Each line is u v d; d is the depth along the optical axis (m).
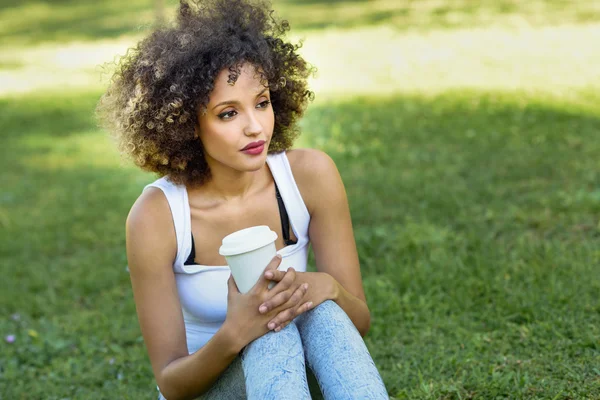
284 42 2.41
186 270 2.38
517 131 6.72
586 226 4.42
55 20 18.45
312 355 2.11
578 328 3.22
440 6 15.16
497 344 3.23
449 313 3.63
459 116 7.58
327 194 2.45
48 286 4.67
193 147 2.32
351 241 2.51
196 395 2.29
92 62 13.49
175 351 2.32
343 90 9.48
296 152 2.49
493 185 5.37
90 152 8.00
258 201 2.42
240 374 2.21
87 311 4.30
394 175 5.88
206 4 2.27
